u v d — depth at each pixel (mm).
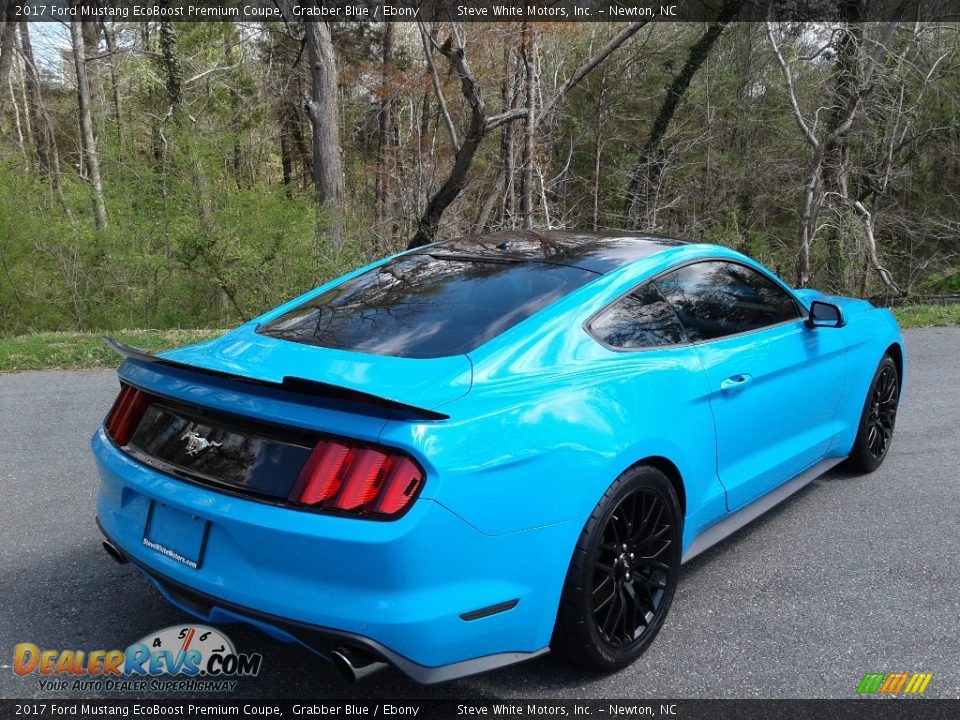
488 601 2285
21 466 4695
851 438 4438
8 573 3365
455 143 13805
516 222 16297
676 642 2945
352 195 25156
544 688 2662
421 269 3369
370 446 2145
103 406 6039
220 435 2377
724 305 3467
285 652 2863
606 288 3002
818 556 3662
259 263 10727
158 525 2492
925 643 2928
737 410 3309
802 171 21156
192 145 11219
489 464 2260
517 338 2686
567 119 25359
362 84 21141
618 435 2609
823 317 3836
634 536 2742
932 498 4359
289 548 2156
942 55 17656
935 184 21641
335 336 2857
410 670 2186
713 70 24531
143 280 10859
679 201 23781
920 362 7902
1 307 10391
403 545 2098
